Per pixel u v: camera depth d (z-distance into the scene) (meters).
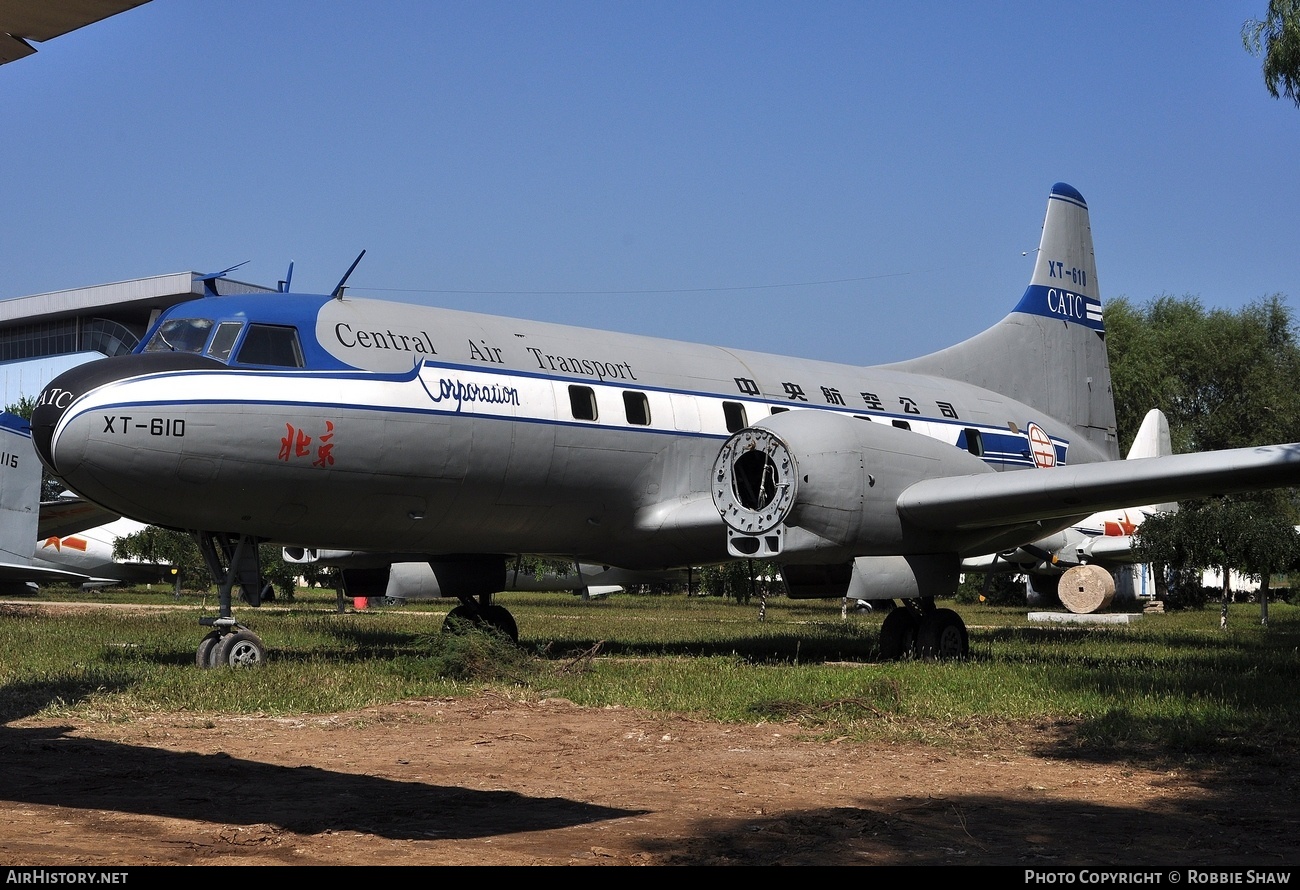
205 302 12.65
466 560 15.38
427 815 5.80
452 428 12.92
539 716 9.44
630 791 6.48
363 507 12.77
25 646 14.93
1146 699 9.91
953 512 13.09
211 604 30.97
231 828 5.43
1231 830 5.62
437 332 13.32
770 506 12.86
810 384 16.52
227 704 9.56
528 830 5.50
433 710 9.69
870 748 7.96
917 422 17.36
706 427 15.06
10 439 20.95
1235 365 44.50
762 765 7.33
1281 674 12.44
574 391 14.00
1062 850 5.22
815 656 15.59
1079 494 12.57
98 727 8.60
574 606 34.19
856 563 13.45
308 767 7.12
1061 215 21.41
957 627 14.71
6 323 57.16
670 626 22.59
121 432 11.26
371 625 21.14
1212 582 45.41
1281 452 11.77
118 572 33.34
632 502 14.62
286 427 11.94
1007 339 20.23
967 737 8.38
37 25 4.02
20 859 4.77
